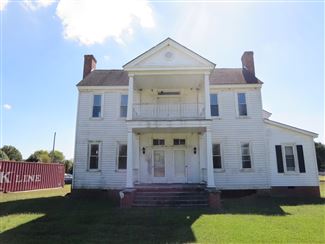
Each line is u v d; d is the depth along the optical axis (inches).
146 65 580.4
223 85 680.4
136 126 552.7
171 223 339.6
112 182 647.1
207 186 515.8
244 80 699.4
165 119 554.9
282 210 443.2
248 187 637.9
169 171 648.4
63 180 1224.8
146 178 644.1
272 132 670.5
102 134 672.4
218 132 663.8
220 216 385.1
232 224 331.0
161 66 576.4
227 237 272.1
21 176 900.0
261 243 250.5
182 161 655.1
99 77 745.0
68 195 672.4
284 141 665.0
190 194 512.7
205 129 582.9
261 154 652.7
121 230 305.3
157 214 402.0
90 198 627.5
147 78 610.9
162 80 625.3
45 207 487.2
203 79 620.7
